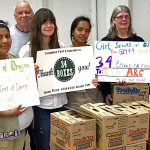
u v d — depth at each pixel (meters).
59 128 2.22
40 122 2.47
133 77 2.65
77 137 2.09
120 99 2.70
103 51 2.62
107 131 2.12
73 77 2.50
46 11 2.37
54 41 2.46
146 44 2.63
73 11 5.09
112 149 2.16
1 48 2.09
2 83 2.08
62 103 2.52
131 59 2.63
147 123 2.29
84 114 2.27
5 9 5.06
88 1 5.02
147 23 4.52
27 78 2.14
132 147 2.25
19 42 2.93
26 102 2.13
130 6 4.54
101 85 2.83
